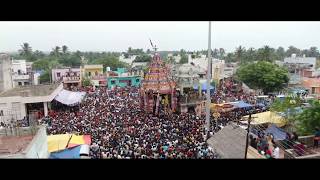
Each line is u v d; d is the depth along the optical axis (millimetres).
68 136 21266
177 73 52375
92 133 25500
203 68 61625
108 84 70125
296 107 23391
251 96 45625
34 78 63969
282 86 50375
